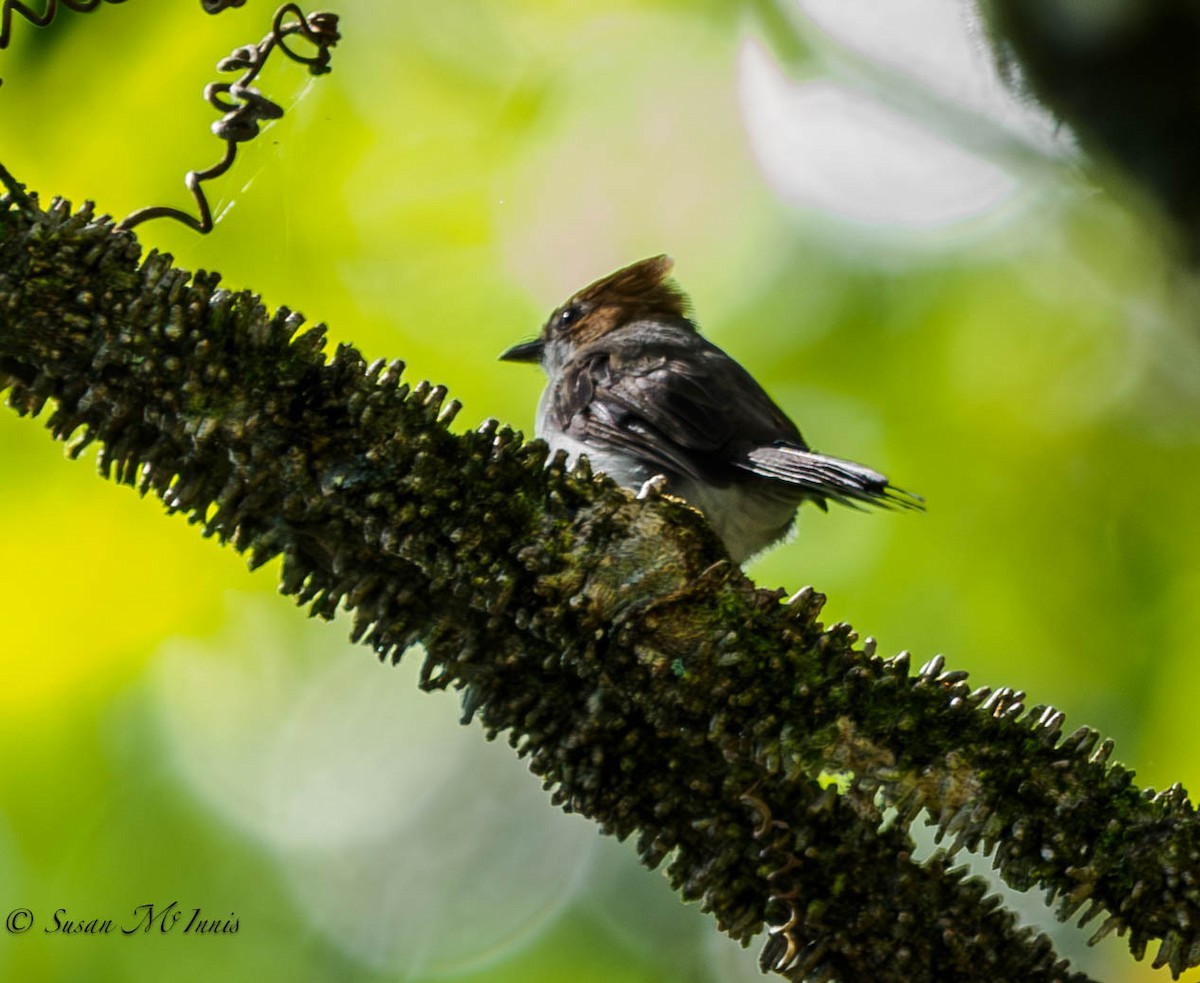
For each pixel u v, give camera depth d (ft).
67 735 31.14
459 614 16.25
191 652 34.04
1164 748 31.42
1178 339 34.53
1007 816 15.69
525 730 16.42
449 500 15.83
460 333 37.78
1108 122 28.58
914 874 16.31
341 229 36.27
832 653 15.87
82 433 16.03
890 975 16.14
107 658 30.76
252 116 17.78
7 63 30.76
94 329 15.46
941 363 37.58
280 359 15.78
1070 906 15.75
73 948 33.27
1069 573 34.60
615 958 42.93
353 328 36.01
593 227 40.40
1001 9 29.22
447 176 37.83
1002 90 31.24
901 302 38.55
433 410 16.15
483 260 38.14
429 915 43.80
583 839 45.44
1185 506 34.73
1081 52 27.96
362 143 36.88
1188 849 15.75
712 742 15.87
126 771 33.63
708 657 15.69
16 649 30.30
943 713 15.84
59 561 30.27
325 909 41.55
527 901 44.42
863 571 35.78
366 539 15.97
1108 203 32.99
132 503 30.37
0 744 30.96
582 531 16.05
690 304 38.70
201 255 33.76
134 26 31.14
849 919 16.16
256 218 33.94
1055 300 37.04
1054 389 36.32
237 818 38.99
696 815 16.38
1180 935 15.69
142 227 32.04
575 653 15.87
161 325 15.46
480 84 38.83
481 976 42.80
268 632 38.83
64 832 31.91
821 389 38.24
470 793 45.96
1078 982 16.26
